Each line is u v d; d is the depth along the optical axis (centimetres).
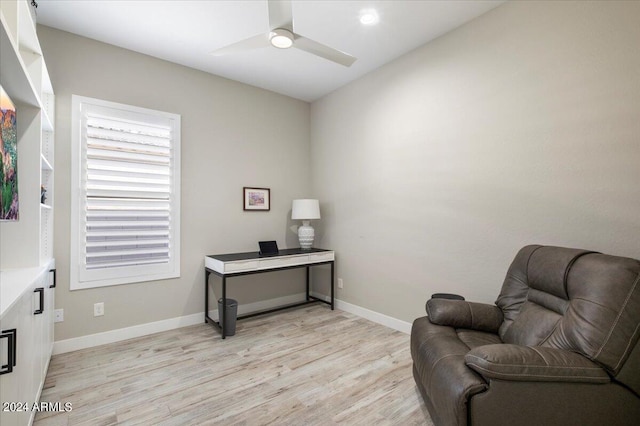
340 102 414
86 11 256
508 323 206
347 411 199
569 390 134
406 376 242
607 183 202
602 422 136
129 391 220
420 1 248
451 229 291
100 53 301
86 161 293
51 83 273
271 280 424
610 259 158
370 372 248
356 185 392
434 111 304
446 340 185
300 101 455
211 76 371
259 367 255
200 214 361
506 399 133
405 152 332
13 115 167
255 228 407
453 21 275
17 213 177
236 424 187
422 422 189
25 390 154
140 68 323
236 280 394
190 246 354
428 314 222
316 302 443
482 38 266
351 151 399
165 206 336
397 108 340
